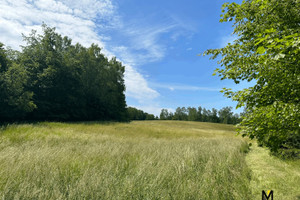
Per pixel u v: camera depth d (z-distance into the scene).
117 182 3.67
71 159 5.20
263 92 3.46
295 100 3.27
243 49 4.52
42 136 9.95
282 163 7.27
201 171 5.21
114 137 12.55
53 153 5.59
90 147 7.45
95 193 3.09
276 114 3.28
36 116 29.91
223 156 7.18
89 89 41.25
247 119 3.79
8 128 11.53
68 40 40.06
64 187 3.36
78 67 35.97
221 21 4.96
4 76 21.05
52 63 31.23
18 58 29.27
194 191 3.48
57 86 32.22
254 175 5.29
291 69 3.12
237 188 4.01
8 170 3.85
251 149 11.74
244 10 4.45
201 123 73.88
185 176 4.43
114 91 49.53
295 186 4.53
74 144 8.38
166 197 3.21
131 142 10.95
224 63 4.74
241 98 3.63
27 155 5.04
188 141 13.79
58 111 33.53
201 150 8.57
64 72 33.69
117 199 2.99
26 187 3.12
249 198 3.65
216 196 3.45
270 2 3.70
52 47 33.88
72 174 4.05
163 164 5.11
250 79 3.90
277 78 3.30
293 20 3.62
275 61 3.06
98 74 42.38
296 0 3.38
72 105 36.53
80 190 3.14
